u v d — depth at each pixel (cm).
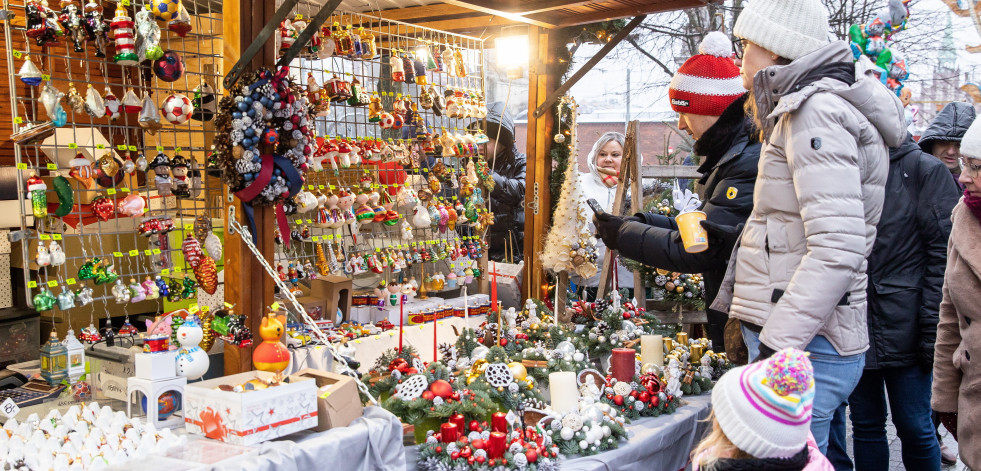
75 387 271
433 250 392
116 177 259
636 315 400
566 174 408
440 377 288
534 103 438
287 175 264
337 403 227
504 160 660
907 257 307
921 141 381
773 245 233
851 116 219
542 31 433
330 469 212
